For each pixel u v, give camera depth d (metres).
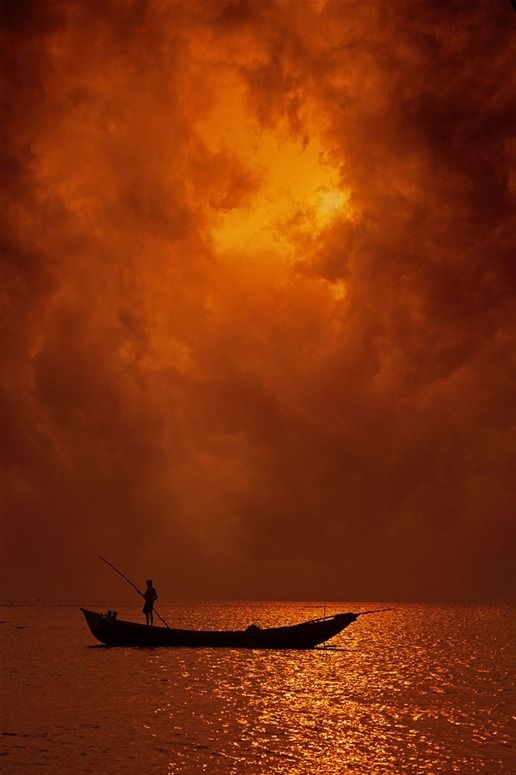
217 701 29.14
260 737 22.86
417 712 27.27
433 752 21.16
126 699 29.42
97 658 43.03
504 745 22.00
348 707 28.19
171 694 30.61
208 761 20.05
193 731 23.66
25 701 28.89
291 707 28.05
